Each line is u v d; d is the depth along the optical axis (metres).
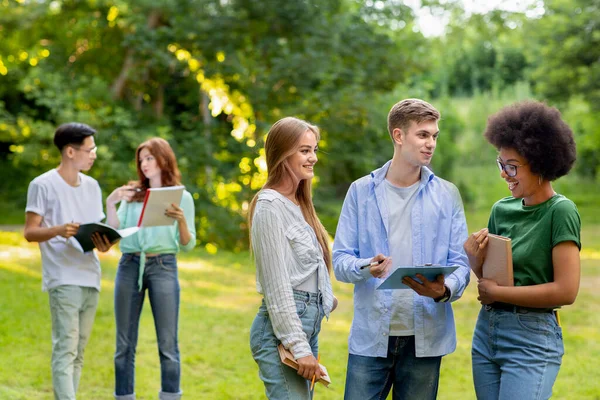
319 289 3.56
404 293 3.83
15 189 23.75
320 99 16.00
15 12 18.17
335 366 7.00
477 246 3.71
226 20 16.53
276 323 3.40
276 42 16.78
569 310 9.86
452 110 30.12
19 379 6.25
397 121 3.87
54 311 5.13
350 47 16.98
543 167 3.58
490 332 3.71
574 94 27.08
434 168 28.17
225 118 19.92
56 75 17.17
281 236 3.47
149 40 16.88
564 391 6.25
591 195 30.27
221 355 7.31
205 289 11.10
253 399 6.01
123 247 5.54
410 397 3.89
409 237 3.89
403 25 18.97
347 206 4.05
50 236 5.00
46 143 17.47
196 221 16.08
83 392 6.03
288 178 3.62
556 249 3.54
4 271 11.84
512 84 34.34
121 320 5.53
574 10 25.98
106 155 15.64
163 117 18.44
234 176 16.34
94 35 19.28
